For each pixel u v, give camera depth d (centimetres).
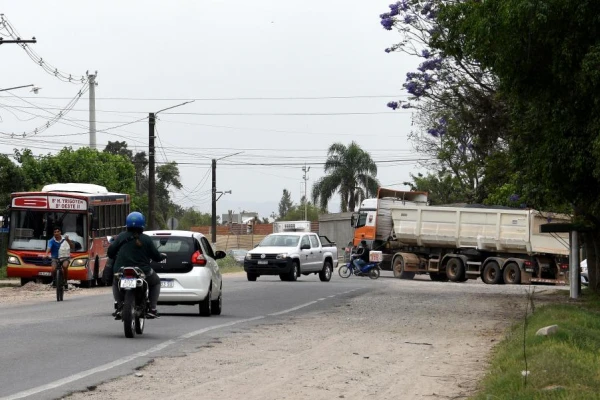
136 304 1794
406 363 1544
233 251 7981
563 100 2417
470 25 2400
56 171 7100
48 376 1288
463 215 5100
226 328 2022
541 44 2312
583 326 1928
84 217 4025
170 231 2327
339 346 1752
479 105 3644
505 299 3322
